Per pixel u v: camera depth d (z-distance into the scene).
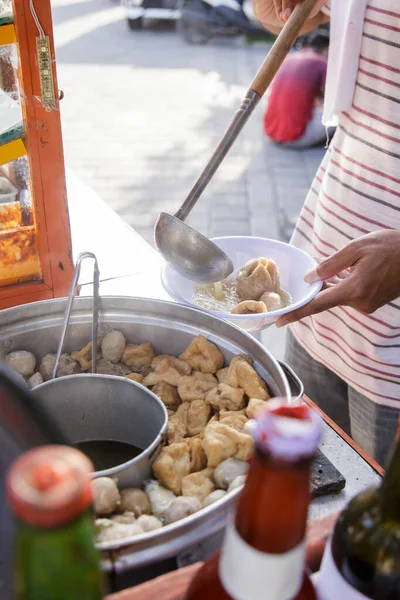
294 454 0.35
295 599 0.42
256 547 0.38
